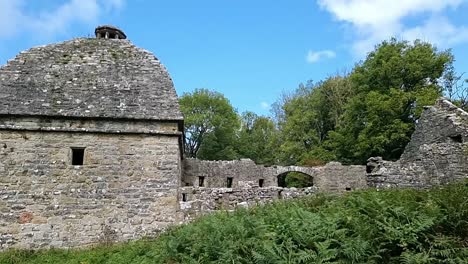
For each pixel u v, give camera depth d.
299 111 46.34
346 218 9.25
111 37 20.92
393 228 8.34
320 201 12.28
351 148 36.91
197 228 11.23
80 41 19.47
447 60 34.19
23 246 14.98
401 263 7.93
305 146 45.75
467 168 16.30
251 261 8.52
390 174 16.47
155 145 16.52
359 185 27.66
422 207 9.09
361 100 36.00
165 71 18.77
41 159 15.74
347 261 7.99
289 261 7.98
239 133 54.09
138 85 17.80
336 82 45.31
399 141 32.53
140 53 19.44
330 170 27.72
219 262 8.76
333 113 44.56
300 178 37.41
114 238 15.47
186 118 48.31
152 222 15.82
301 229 9.03
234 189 17.61
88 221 15.52
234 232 9.83
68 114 16.03
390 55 35.31
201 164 27.05
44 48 18.77
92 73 17.95
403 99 32.09
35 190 15.47
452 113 19.92
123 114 16.42
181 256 10.05
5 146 15.62
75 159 16.23
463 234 8.46
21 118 15.87
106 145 16.22
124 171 16.12
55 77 17.48
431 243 8.08
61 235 15.26
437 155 16.75
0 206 15.16
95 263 12.76
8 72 17.28
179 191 17.36
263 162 51.34
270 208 12.23
